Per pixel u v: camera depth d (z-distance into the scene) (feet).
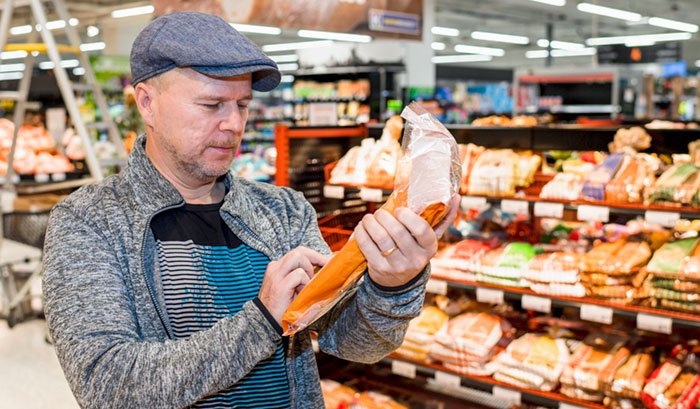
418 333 10.86
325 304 3.57
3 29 14.98
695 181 9.20
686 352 9.77
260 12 18.03
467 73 69.21
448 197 3.33
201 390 3.53
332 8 20.48
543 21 71.61
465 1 60.18
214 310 4.27
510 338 10.82
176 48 3.77
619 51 51.21
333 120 22.15
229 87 3.93
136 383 3.50
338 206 13.20
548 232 11.43
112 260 4.05
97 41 41.42
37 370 15.90
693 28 65.46
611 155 10.25
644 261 9.53
